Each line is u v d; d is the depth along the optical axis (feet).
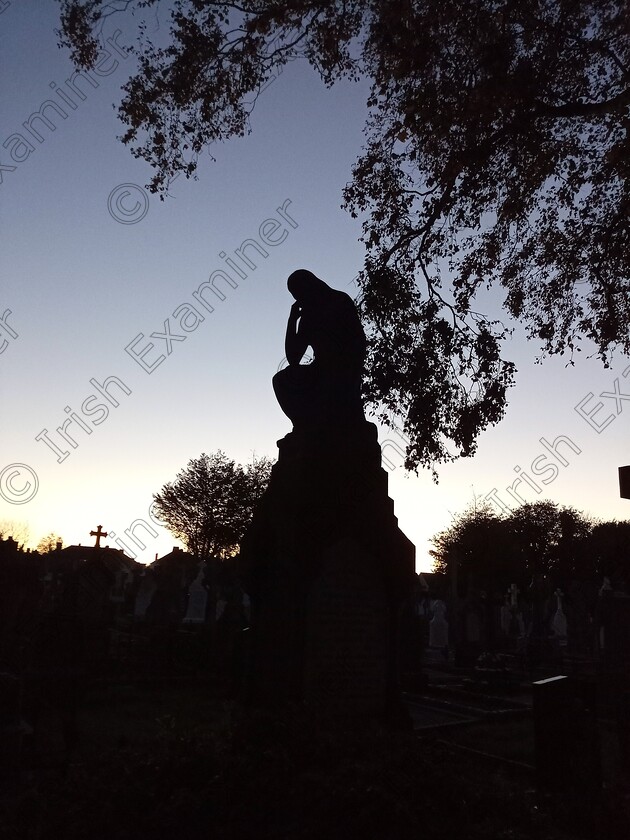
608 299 41.24
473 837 16.20
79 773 18.94
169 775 17.93
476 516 135.54
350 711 30.71
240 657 47.29
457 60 33.42
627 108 32.65
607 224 39.78
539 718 24.70
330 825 15.89
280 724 20.30
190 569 120.67
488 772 22.18
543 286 43.50
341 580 31.63
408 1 32.53
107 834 15.81
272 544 32.32
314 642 30.30
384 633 32.58
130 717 38.17
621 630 47.67
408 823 15.98
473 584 128.16
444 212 37.55
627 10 32.12
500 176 38.45
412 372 35.94
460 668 82.38
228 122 39.17
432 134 36.14
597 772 23.93
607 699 43.19
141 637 80.38
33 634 33.01
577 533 141.28
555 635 127.95
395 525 33.99
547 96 33.55
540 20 32.55
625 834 19.95
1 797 21.47
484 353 36.32
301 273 37.68
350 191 40.04
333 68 38.70
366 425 35.27
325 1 36.35
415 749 19.95
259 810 16.39
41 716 31.17
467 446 36.58
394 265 38.24
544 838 17.62
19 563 39.22
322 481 32.17
